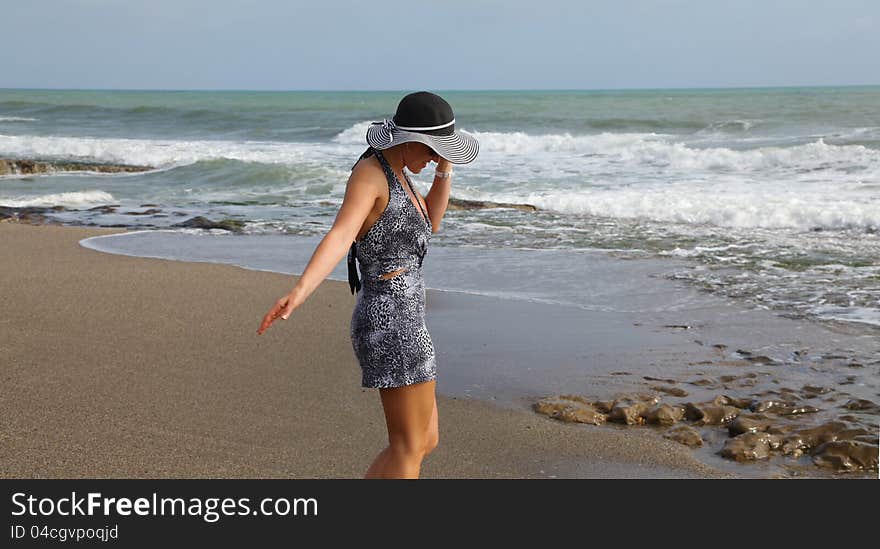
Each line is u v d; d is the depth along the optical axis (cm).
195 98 8394
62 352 611
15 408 494
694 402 516
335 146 2719
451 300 800
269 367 590
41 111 4366
